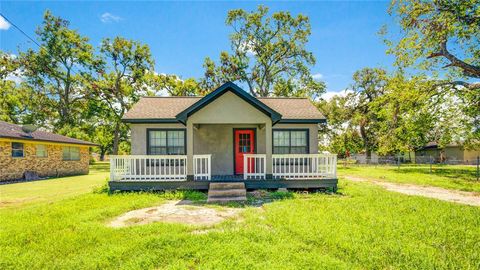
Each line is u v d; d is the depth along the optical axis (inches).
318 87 1182.3
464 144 728.3
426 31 566.9
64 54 1146.0
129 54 1198.9
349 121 1226.6
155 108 503.5
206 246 173.8
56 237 195.0
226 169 486.0
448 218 242.2
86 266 150.6
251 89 1245.7
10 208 303.7
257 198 348.8
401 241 182.1
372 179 594.9
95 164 1598.2
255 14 1157.1
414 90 620.4
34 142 653.9
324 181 398.9
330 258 155.0
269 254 160.1
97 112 1195.3
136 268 147.0
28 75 1152.8
